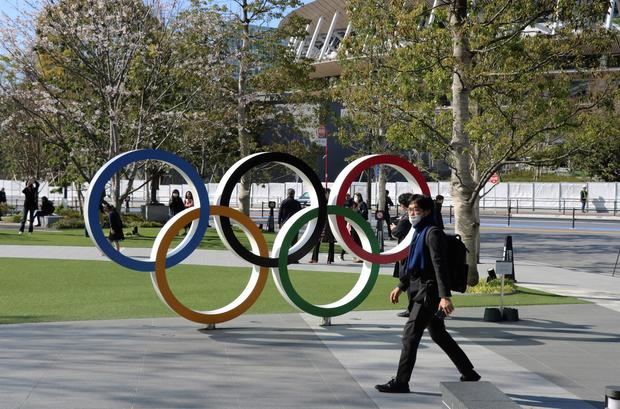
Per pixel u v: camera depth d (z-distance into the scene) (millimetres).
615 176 59906
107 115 35219
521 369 9555
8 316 12984
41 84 33781
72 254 23812
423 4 17797
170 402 7812
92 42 33156
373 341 11148
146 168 38438
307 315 13461
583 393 8453
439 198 19016
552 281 19359
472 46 17000
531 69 16562
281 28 34969
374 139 34625
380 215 27000
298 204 23484
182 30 34375
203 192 11953
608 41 16484
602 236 35625
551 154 17375
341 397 8133
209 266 21594
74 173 39406
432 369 9477
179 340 11016
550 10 16531
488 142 18812
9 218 40094
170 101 37750
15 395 7969
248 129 37344
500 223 45406
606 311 14344
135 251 24953
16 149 56000
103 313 13383
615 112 18812
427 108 17438
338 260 24094
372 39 19188
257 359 9883
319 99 35469
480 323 12938
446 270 8078
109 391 8188
